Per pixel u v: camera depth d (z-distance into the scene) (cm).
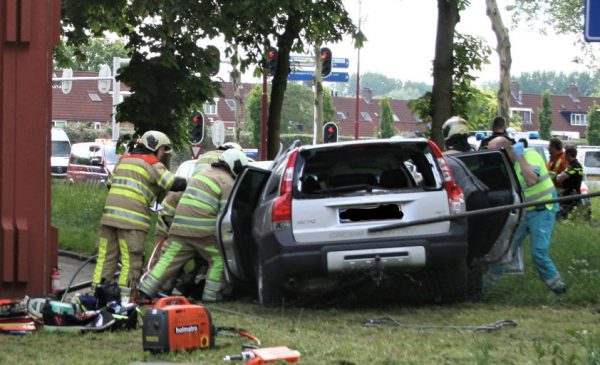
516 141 1354
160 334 871
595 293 1231
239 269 1291
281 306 1210
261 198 1261
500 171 1240
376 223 1131
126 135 2614
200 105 2598
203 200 1299
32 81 1097
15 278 1096
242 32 2548
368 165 1234
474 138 2828
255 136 7000
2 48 1090
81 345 943
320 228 1132
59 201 2733
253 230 1255
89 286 1327
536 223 1249
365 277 1155
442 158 1158
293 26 2672
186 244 1299
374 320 1072
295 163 1153
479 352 826
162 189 1267
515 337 964
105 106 9819
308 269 1129
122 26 2642
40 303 1038
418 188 1140
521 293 1259
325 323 1080
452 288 1196
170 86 2547
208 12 2433
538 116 10844
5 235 1089
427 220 1103
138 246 1246
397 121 11250
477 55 2586
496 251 1234
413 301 1252
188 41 2536
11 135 1094
